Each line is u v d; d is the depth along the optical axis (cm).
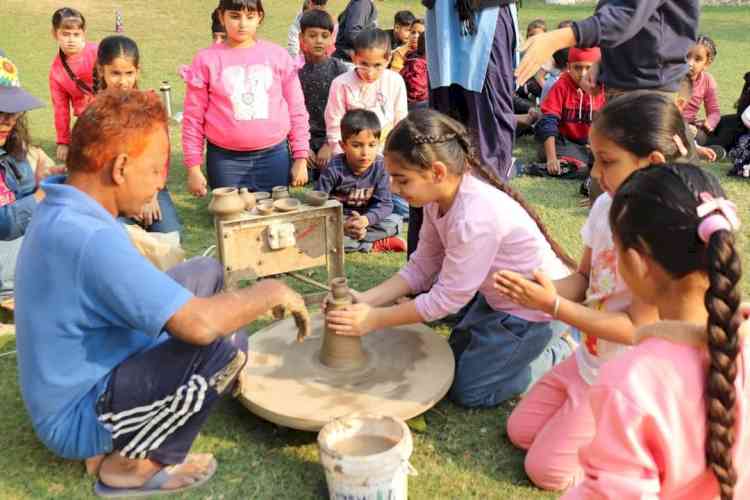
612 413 138
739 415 138
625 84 340
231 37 434
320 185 426
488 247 266
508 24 326
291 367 282
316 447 262
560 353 301
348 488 214
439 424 275
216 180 451
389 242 431
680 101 496
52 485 244
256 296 225
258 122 436
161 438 232
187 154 439
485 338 281
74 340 218
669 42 329
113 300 208
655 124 220
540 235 281
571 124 570
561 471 236
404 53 658
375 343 297
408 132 257
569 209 488
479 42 320
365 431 235
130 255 210
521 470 251
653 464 137
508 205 272
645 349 142
